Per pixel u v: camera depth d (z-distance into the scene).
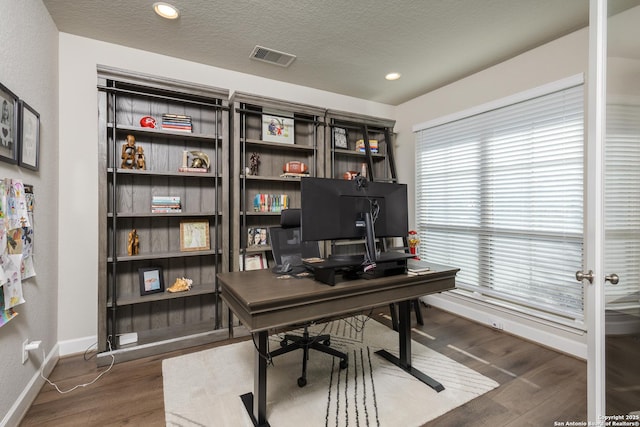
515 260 2.77
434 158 3.58
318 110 3.24
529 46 2.58
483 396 1.86
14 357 1.61
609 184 1.25
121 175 2.61
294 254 2.49
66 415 1.69
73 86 2.39
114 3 2.01
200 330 2.67
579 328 2.31
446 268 2.09
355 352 2.46
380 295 1.77
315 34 2.40
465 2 2.02
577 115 2.35
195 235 2.81
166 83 2.49
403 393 1.89
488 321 2.96
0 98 1.45
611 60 1.24
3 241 1.43
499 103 2.83
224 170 2.78
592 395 1.23
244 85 3.10
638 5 1.30
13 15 1.61
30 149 1.79
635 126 1.28
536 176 2.60
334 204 1.72
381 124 3.70
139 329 2.68
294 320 1.50
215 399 1.83
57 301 2.31
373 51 2.66
